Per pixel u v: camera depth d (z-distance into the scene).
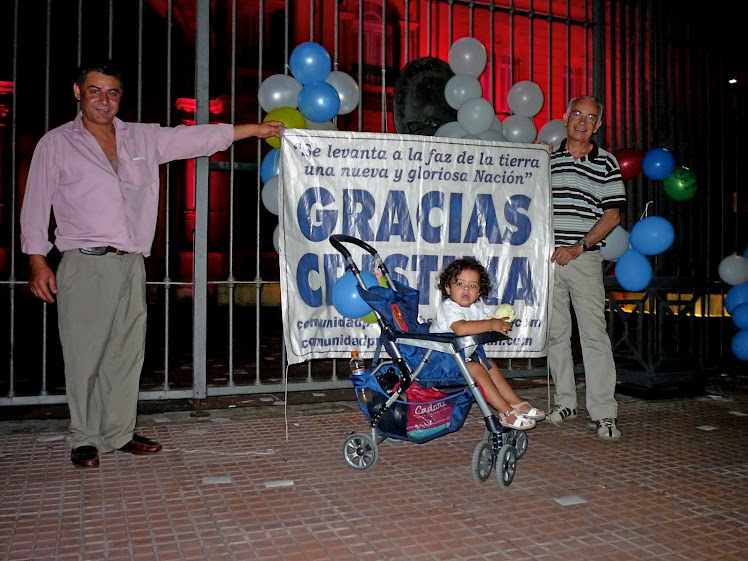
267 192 4.45
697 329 6.08
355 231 4.28
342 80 4.65
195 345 4.73
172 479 3.29
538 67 14.89
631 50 5.84
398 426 3.44
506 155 4.50
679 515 2.88
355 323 4.23
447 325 3.47
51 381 5.87
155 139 3.73
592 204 4.50
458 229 4.43
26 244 3.43
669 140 5.94
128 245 3.54
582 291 4.39
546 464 3.59
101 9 10.23
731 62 6.40
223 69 15.33
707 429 4.34
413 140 4.36
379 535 2.65
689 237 5.94
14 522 2.75
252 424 4.39
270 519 2.81
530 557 2.47
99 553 2.47
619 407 4.99
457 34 14.56
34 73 10.36
